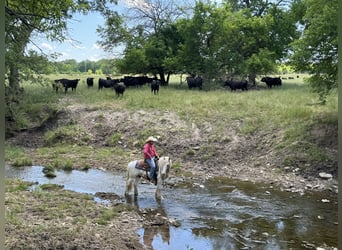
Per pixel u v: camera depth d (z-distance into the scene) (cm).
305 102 2148
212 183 1344
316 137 1588
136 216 973
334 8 1483
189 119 1992
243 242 825
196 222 951
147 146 1159
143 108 2225
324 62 1602
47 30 1013
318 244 816
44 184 1238
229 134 1802
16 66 1603
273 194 1211
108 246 725
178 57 3459
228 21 3403
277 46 3616
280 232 888
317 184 1309
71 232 759
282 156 1536
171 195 1191
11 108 2031
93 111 2248
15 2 841
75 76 6131
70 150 1828
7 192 1094
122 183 1330
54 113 2233
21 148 1892
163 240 828
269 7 3906
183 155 1691
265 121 1844
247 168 1519
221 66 3484
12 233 716
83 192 1212
